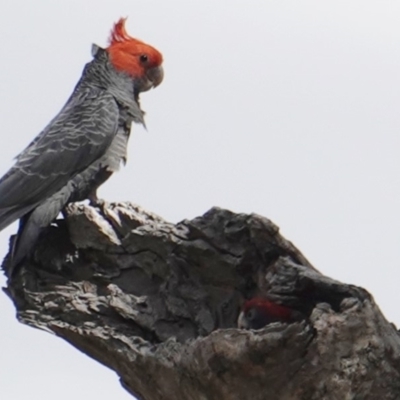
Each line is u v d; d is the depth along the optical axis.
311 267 9.62
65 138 13.88
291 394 8.59
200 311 10.40
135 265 10.87
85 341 10.12
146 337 10.33
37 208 12.99
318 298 9.38
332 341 8.41
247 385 8.64
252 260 10.05
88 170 13.99
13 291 11.33
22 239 11.91
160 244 10.44
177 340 9.79
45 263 11.51
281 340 8.25
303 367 8.46
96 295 10.82
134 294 10.76
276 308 9.96
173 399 9.48
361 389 8.59
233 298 10.41
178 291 10.45
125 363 9.68
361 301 8.71
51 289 11.16
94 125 14.18
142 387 9.81
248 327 10.04
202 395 9.01
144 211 11.13
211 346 8.55
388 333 8.80
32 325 10.53
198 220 10.19
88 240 11.11
